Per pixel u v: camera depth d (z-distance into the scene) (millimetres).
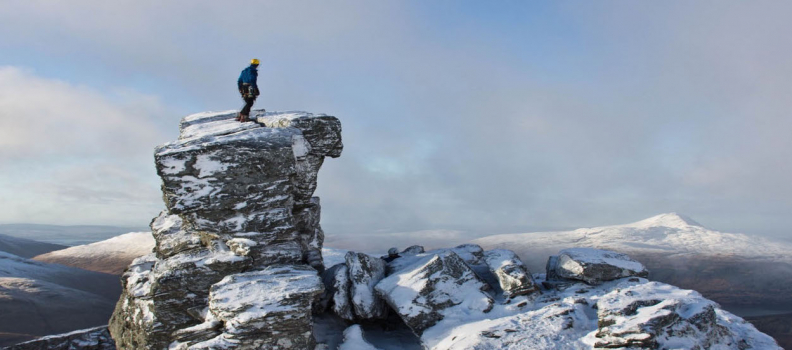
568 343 9102
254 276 10492
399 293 11180
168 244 11680
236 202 11305
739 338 9586
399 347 11062
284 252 11508
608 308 9344
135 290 11820
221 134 12477
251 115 15219
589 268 12016
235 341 9242
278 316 9523
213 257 11016
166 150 11180
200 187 11148
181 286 10734
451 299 11102
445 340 9820
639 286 10578
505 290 11555
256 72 14531
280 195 11688
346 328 11898
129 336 11930
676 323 8711
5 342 45750
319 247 16188
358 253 12766
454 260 11797
